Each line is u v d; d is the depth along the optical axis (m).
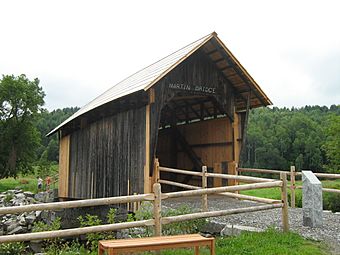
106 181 12.33
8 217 18.47
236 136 11.85
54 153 55.44
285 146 49.69
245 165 50.50
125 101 11.42
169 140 15.27
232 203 10.38
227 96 11.81
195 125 13.85
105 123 12.80
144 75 12.34
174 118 14.95
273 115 64.31
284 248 5.50
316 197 7.29
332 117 34.56
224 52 10.63
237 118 12.00
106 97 13.66
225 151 12.14
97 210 12.91
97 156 13.23
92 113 13.57
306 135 50.66
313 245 5.86
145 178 10.00
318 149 47.00
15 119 38.28
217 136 12.59
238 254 5.38
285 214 6.62
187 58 10.91
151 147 9.95
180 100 13.77
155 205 5.32
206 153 13.12
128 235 6.59
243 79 11.27
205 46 10.74
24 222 16.41
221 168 12.24
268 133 52.97
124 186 11.07
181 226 6.50
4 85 37.72
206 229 7.44
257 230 6.66
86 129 14.45
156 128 10.01
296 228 7.12
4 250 6.76
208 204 10.13
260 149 48.72
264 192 18.52
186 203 10.14
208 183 12.77
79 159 14.95
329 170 35.09
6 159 37.66
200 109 13.59
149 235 6.10
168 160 15.21
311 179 7.39
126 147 11.18
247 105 11.70
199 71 11.20
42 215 16.70
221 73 11.67
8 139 37.75
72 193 15.36
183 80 10.82
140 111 10.52
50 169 38.25
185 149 14.20
